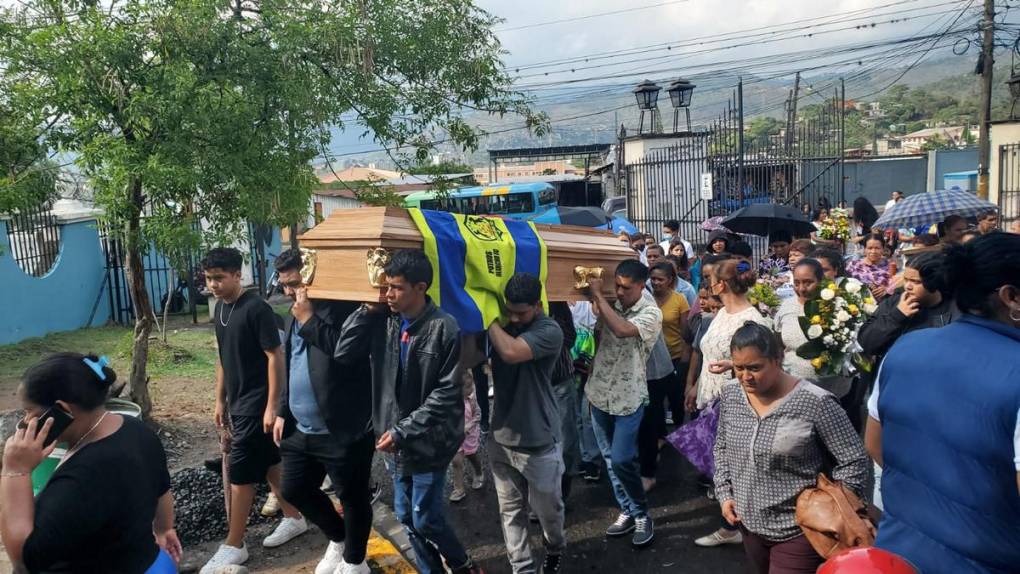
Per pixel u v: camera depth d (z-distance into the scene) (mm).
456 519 5543
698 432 4566
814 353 4590
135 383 6527
